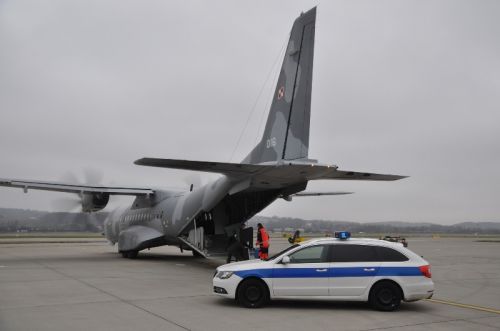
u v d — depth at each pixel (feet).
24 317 28.78
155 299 35.94
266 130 55.26
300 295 32.40
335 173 50.55
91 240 173.88
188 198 67.36
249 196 61.82
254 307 32.68
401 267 32.22
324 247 33.17
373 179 53.88
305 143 48.85
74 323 27.25
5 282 44.70
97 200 77.82
